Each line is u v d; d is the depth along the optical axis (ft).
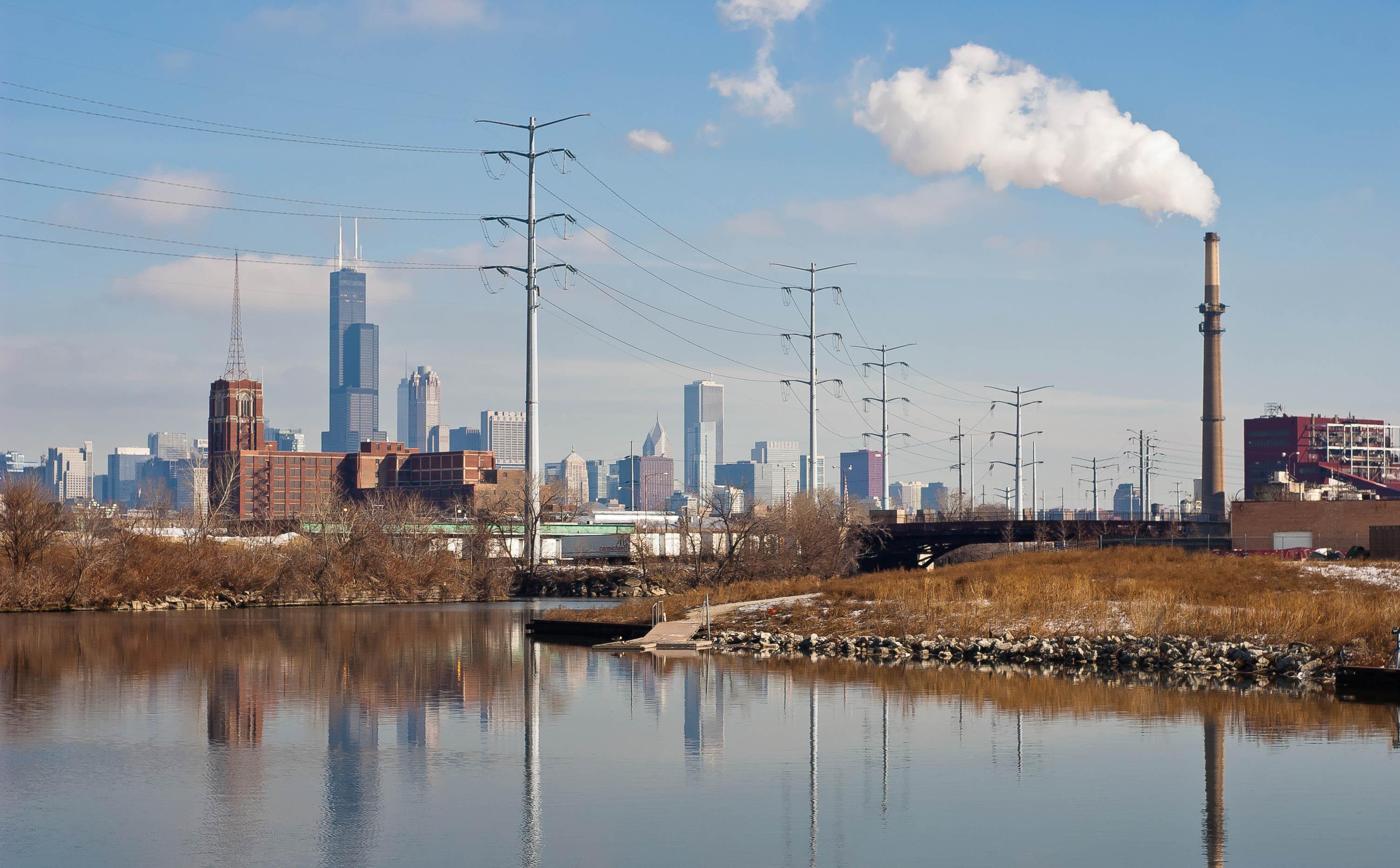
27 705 109.60
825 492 476.95
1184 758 84.64
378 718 101.81
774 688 124.36
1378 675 125.90
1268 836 63.16
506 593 374.84
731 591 242.78
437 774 78.43
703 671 141.49
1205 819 66.80
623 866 57.06
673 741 91.15
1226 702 113.29
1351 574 214.69
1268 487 437.58
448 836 62.34
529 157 383.24
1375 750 87.92
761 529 345.31
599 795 72.18
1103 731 96.32
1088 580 206.08
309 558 343.46
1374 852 60.23
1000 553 583.17
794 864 57.72
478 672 139.54
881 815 67.46
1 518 300.81
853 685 126.82
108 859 58.18
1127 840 62.34
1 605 283.59
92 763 81.61
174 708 107.55
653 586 375.25
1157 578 216.13
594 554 566.36
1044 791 73.92
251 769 79.66
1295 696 118.83
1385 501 347.97
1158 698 116.47
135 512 456.86
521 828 64.23
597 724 98.99
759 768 80.53
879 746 88.89
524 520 437.58
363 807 68.95
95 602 294.87
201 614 278.67
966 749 87.81
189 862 57.67
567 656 161.48
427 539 381.40
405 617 263.70
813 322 456.04
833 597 209.67
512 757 84.38
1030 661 152.87
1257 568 228.43
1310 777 78.13
